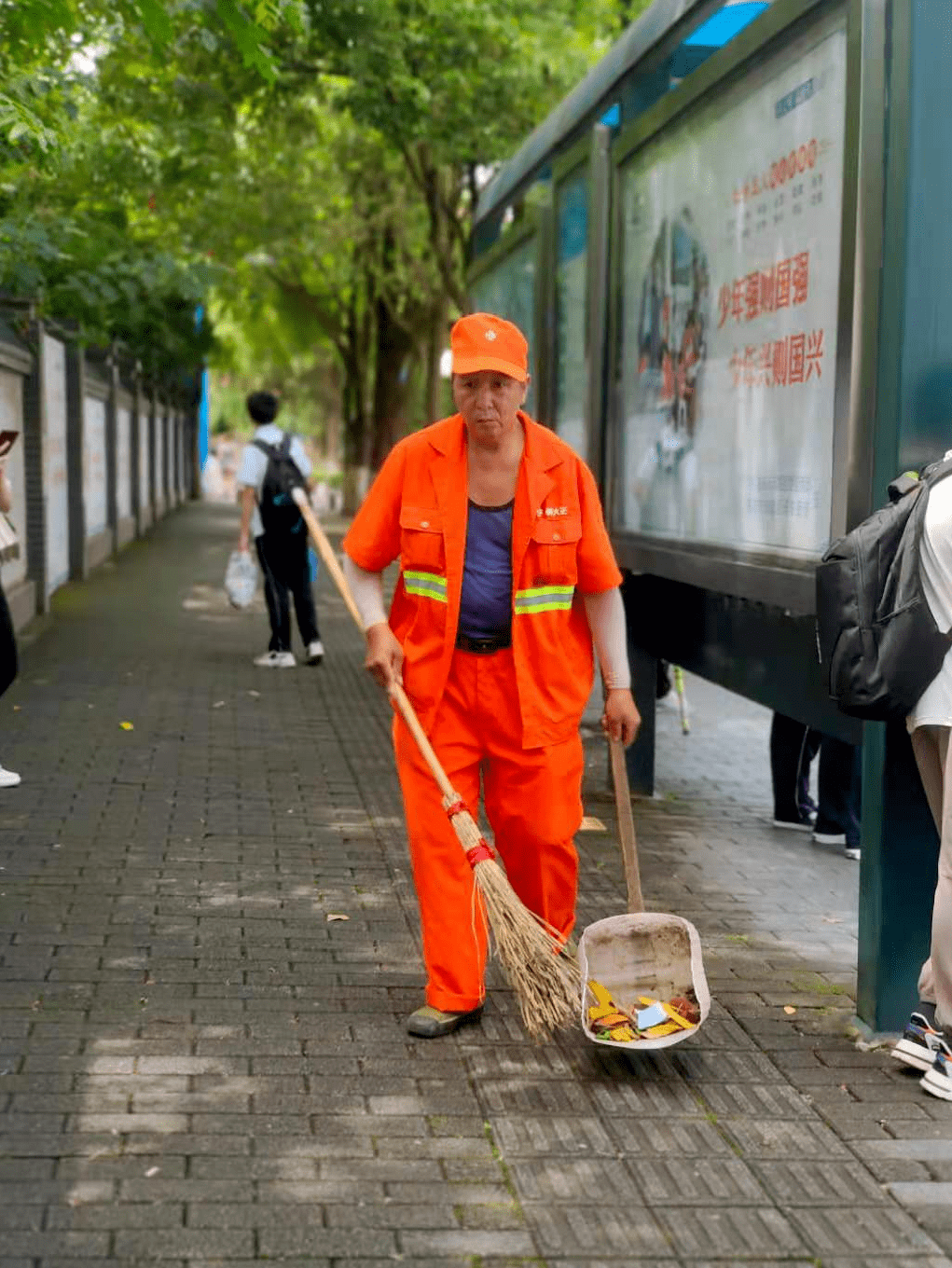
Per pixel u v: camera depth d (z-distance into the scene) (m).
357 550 4.19
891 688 3.84
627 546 6.97
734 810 7.30
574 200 8.16
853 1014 4.45
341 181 23.84
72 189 14.25
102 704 8.95
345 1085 3.81
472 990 4.20
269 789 7.02
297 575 10.73
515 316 9.73
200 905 5.22
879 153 4.09
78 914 5.06
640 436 7.01
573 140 8.13
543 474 4.04
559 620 4.11
